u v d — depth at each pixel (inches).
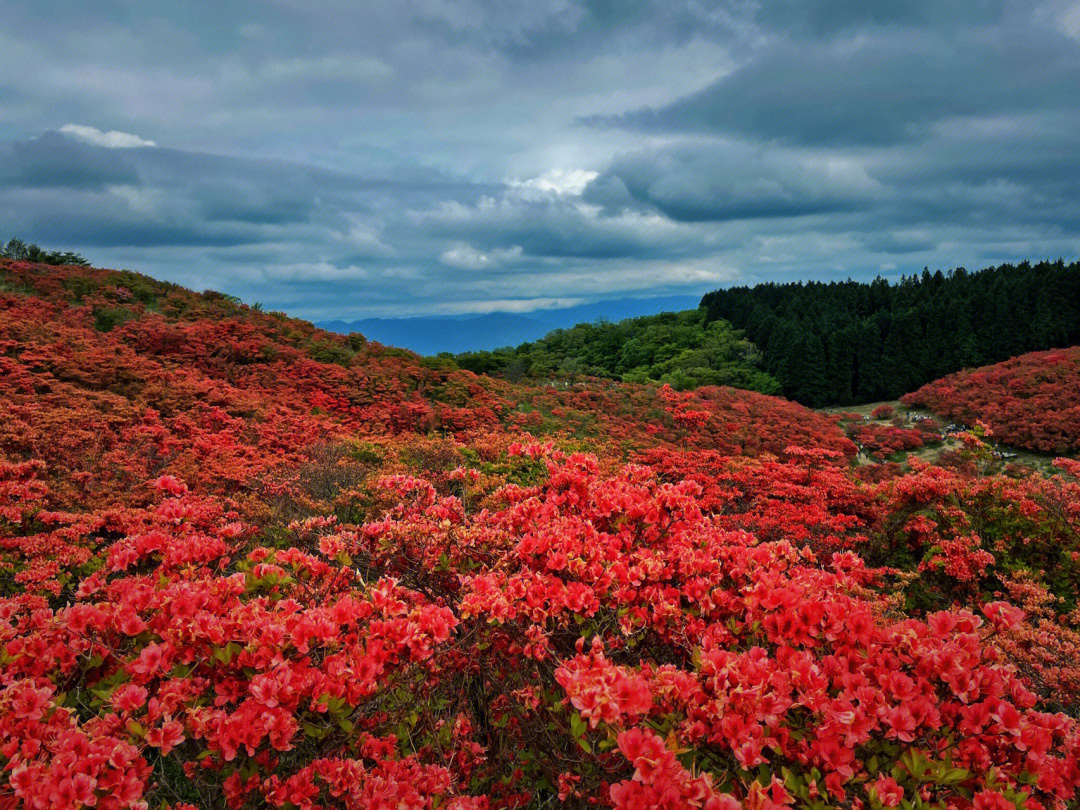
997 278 2416.3
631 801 53.4
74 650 76.2
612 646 89.9
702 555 94.2
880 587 203.3
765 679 64.9
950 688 64.8
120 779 59.1
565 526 104.7
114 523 187.6
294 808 69.7
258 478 311.0
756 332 2544.3
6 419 311.6
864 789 61.6
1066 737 63.6
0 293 749.3
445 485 231.3
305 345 919.0
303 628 74.1
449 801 81.0
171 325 784.9
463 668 93.4
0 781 62.3
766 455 431.2
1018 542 219.3
